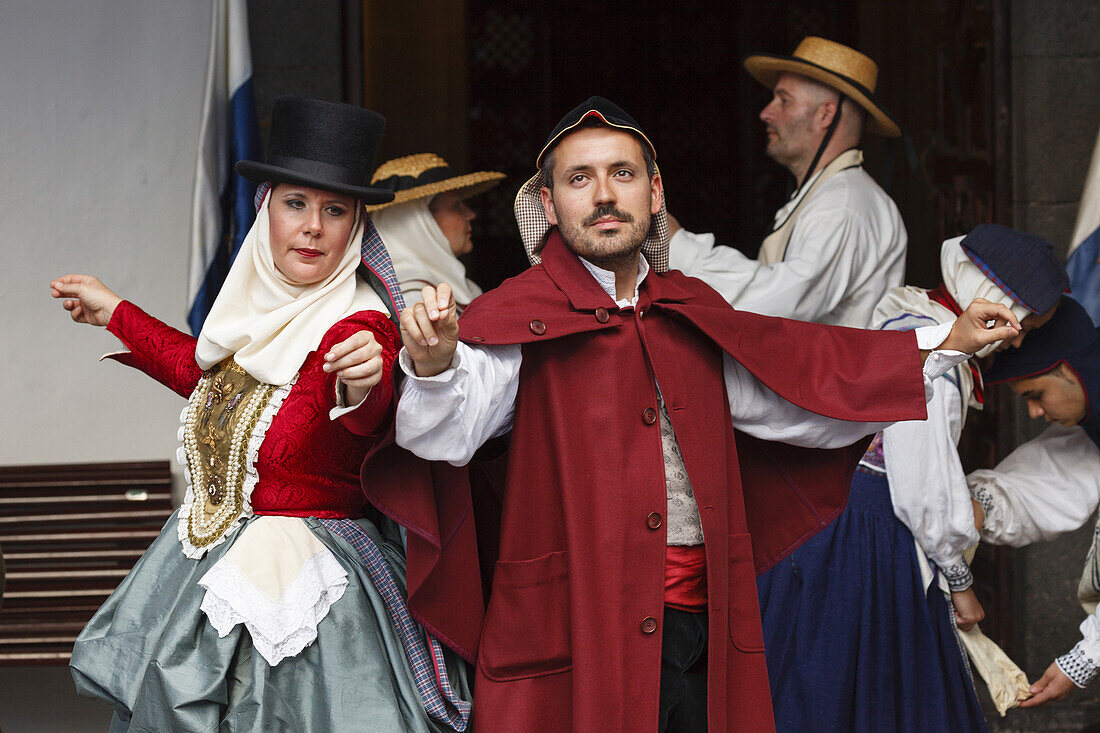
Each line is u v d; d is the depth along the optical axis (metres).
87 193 6.54
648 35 11.73
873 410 3.43
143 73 6.57
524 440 3.35
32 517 6.17
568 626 3.31
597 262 3.41
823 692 4.70
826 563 4.80
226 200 6.10
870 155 9.14
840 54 6.45
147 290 6.59
